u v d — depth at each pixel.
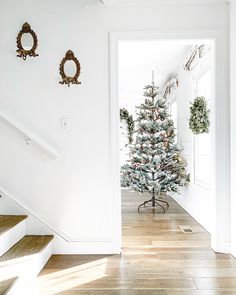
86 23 2.83
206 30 2.81
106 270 2.45
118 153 2.83
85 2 2.83
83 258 2.72
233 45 2.71
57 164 2.84
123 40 2.83
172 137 5.09
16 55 2.84
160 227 3.84
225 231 2.83
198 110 3.81
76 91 2.84
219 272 2.39
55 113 2.84
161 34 2.81
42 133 2.85
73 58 2.79
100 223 2.84
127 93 7.80
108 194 2.83
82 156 2.84
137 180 5.03
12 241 2.48
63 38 2.84
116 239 2.83
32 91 2.85
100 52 2.83
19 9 2.84
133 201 5.79
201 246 3.05
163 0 2.78
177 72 5.64
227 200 2.82
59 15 2.84
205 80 4.07
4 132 2.85
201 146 4.29
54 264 2.57
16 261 2.14
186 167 4.94
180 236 3.42
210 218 3.54
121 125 7.77
